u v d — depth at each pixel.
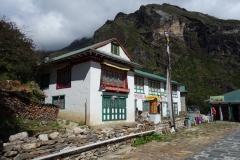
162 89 30.66
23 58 17.19
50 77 18.12
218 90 64.69
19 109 12.40
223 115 29.22
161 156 8.66
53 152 6.91
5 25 16.41
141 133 11.88
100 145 8.61
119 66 16.81
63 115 15.95
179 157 8.45
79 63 15.52
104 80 15.72
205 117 26.44
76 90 15.39
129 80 18.34
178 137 13.55
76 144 7.80
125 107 17.38
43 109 13.90
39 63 18.81
